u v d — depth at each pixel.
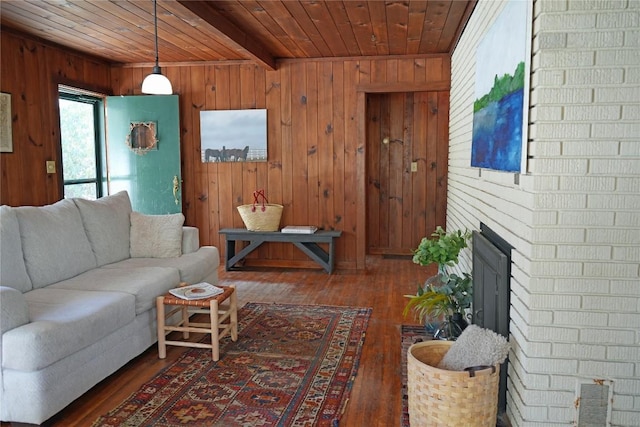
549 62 1.93
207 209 5.86
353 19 3.99
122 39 4.62
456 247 3.21
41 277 3.10
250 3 3.57
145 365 3.04
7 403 2.31
